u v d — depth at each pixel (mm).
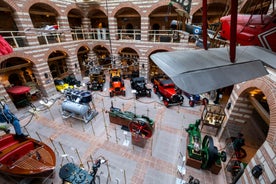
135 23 21094
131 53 20688
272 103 5594
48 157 7656
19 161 7312
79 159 8547
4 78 14477
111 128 11008
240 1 9516
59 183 7367
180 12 9547
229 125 9141
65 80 18078
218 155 7355
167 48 16391
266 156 5414
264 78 6215
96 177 7516
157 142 9781
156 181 7480
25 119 12016
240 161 8008
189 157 8094
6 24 14562
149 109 13398
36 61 14016
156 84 15734
